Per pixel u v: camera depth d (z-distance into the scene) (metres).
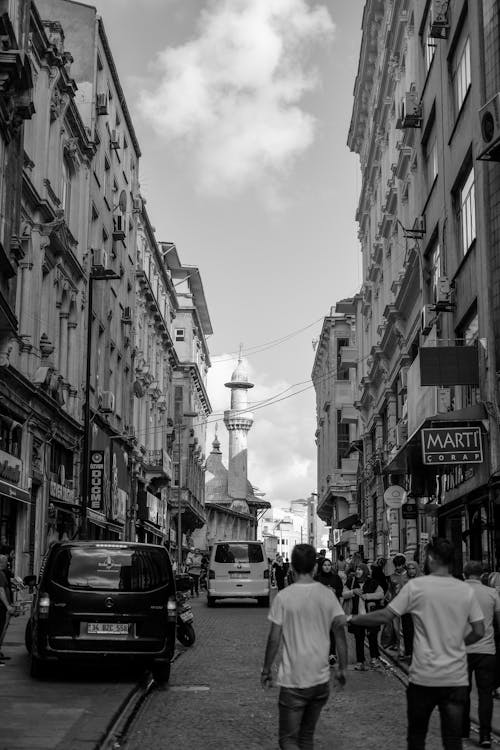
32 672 12.88
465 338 21.75
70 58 31.14
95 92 37.09
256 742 9.16
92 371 37.41
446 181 23.47
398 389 35.78
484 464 18.83
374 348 38.53
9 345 22.16
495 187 18.48
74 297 33.59
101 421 38.25
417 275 28.91
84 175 35.16
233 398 117.88
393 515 37.19
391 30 33.28
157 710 11.08
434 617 6.22
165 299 63.84
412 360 32.56
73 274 33.34
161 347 60.44
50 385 28.08
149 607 12.83
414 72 29.55
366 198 46.00
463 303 21.52
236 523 112.56
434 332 24.33
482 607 9.10
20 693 11.38
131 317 46.81
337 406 54.25
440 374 19.31
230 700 11.90
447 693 6.12
